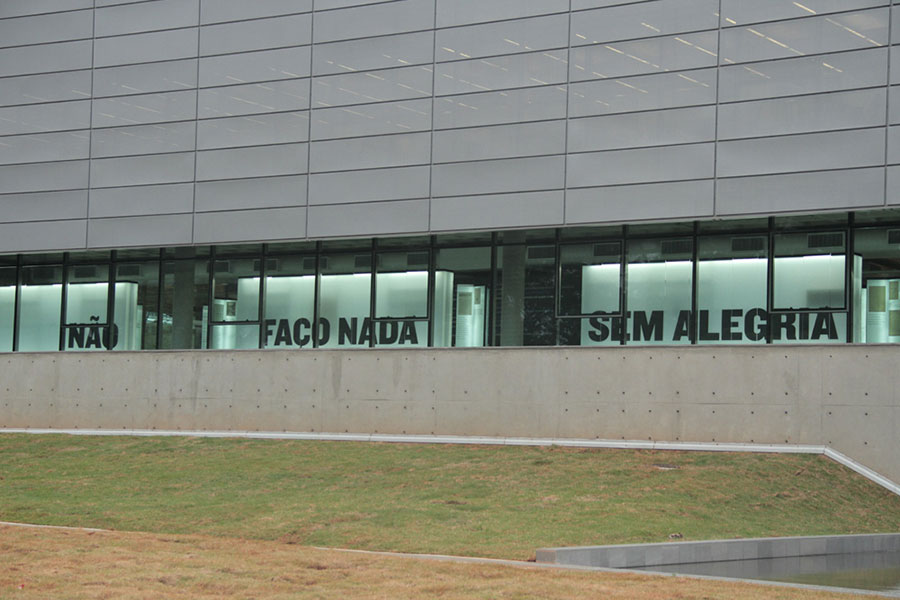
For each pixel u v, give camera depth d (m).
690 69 30.34
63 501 23.56
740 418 28.17
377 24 34.34
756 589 14.27
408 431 31.97
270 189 35.22
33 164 38.50
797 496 24.09
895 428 26.47
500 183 32.28
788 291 29.73
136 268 37.75
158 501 23.41
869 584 15.92
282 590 13.92
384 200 33.69
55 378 37.06
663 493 23.25
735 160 29.58
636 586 14.32
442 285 33.62
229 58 36.25
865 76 28.31
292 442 32.12
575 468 26.12
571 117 31.59
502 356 31.09
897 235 28.73
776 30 29.47
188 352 35.25
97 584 14.14
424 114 33.44
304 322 35.38
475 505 22.00
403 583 14.38
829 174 28.45
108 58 37.94
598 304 31.69
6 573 14.84
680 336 30.77
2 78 39.34
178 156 36.53
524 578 14.84
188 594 13.62
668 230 31.19
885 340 28.64
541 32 32.22
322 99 34.84
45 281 39.06
